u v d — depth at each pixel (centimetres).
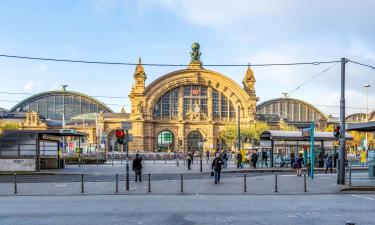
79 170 4553
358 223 1509
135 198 2291
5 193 2527
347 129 3222
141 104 10769
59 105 13988
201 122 11088
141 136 10644
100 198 2297
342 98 2972
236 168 5019
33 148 4144
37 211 1802
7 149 4131
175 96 11212
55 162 4903
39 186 2856
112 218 1623
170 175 3938
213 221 1554
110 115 12250
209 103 11212
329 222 1532
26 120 11988
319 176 3675
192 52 11625
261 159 5631
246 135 9894
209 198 2281
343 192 2598
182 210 1819
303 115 14425
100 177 3672
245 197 2331
